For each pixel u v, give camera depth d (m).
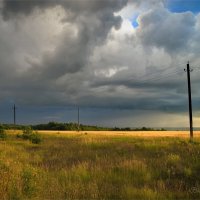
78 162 17.05
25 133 41.22
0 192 9.34
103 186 11.48
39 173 12.40
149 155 20.41
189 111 43.19
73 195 10.01
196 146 23.98
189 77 43.28
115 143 32.75
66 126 137.25
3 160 13.92
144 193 10.24
